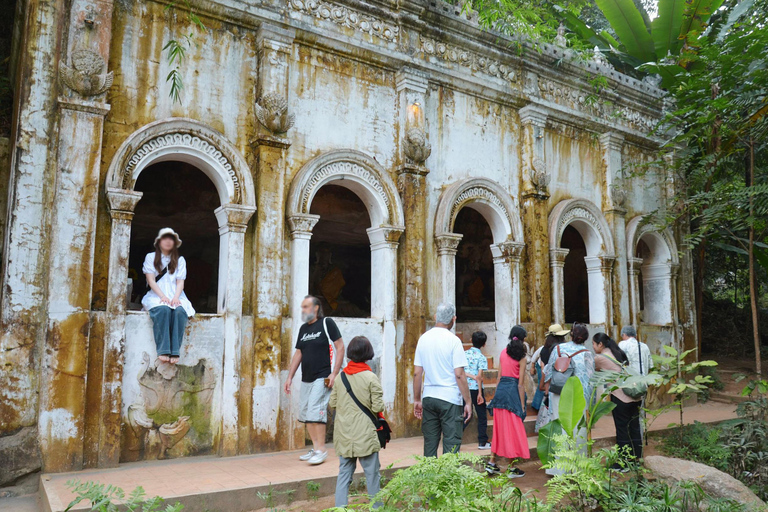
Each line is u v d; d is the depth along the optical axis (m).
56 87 6.07
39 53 6.00
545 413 7.13
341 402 4.61
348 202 10.52
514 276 9.55
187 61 6.95
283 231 7.34
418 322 8.33
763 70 9.26
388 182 8.30
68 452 5.70
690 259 13.06
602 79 10.60
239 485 5.34
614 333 10.98
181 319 6.45
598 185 11.30
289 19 7.56
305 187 7.57
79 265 5.92
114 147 6.38
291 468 6.02
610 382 6.00
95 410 5.93
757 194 9.39
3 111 7.34
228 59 7.26
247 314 7.03
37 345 5.76
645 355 7.64
